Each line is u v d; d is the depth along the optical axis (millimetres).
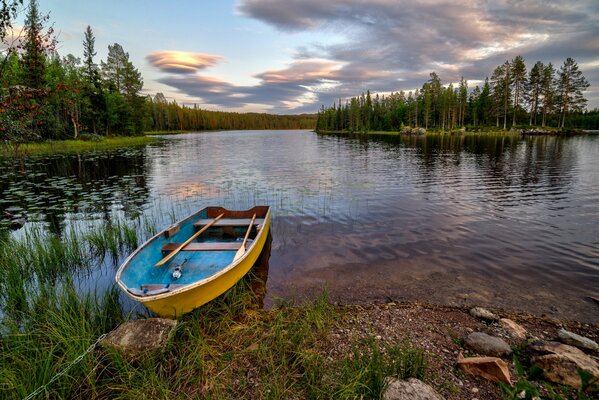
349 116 112500
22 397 2965
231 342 4000
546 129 67375
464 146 38656
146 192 13414
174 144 46125
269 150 37125
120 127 52750
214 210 8469
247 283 5617
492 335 4074
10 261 6008
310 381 3230
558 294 5250
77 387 3227
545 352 3494
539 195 12562
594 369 3082
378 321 4473
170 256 5391
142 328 3816
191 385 3297
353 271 6195
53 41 8234
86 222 9219
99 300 4996
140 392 3090
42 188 13875
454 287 5531
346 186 14633
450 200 11891
